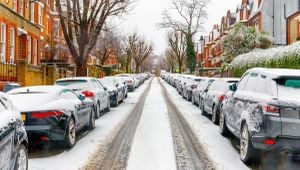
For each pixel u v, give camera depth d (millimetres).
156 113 16562
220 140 10172
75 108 9578
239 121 8219
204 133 11281
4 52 23234
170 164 7555
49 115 8258
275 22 39312
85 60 23516
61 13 22938
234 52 32531
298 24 31797
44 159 7996
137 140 10039
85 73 23594
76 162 7719
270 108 6723
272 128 6645
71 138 9102
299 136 6574
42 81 23750
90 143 9664
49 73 24688
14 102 8391
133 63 92562
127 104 21375
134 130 11727
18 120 6059
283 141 6605
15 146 5719
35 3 33594
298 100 6668
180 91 30188
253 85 8117
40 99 8555
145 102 22812
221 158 8133
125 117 15117
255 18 42469
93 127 12016
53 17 43250
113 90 19328
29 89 9242
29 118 8133
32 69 21906
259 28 40312
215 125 12977
